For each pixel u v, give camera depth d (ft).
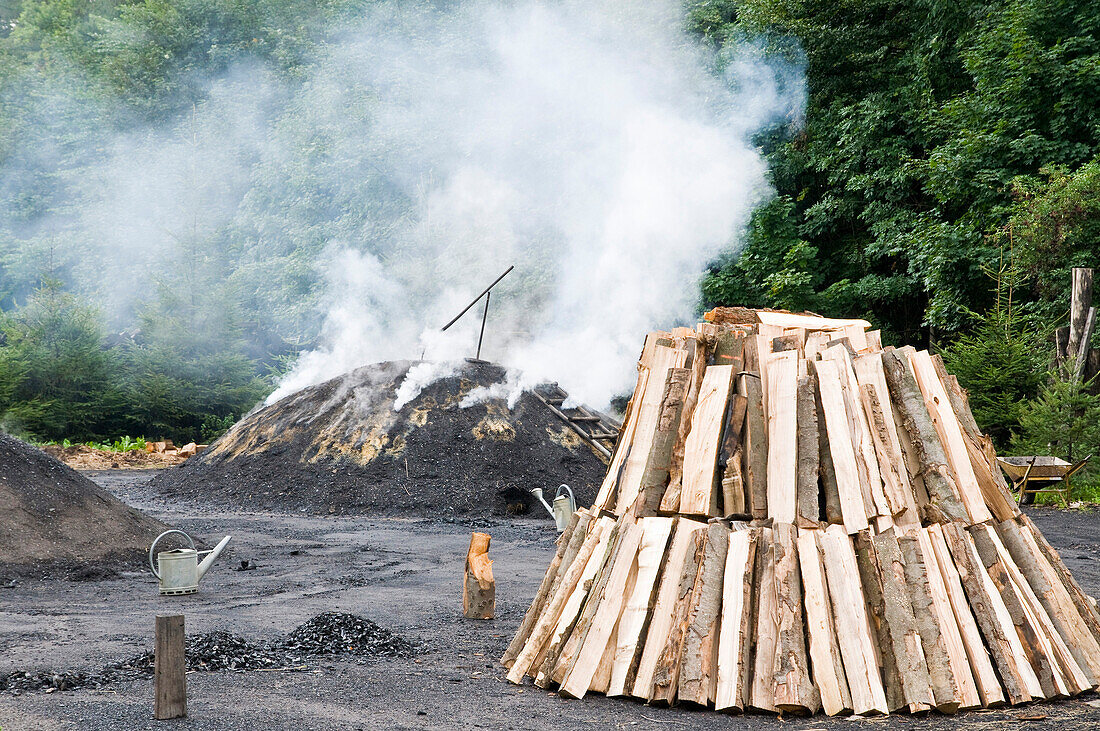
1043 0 75.51
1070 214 62.90
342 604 24.80
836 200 91.04
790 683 14.32
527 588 27.37
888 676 14.74
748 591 15.12
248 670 17.12
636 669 15.37
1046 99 74.95
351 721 14.07
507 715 14.47
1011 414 55.77
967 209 80.18
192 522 43.62
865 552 15.34
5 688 15.47
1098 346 55.83
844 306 89.30
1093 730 13.66
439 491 49.90
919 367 17.67
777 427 16.40
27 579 28.40
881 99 90.33
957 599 15.30
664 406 17.06
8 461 32.91
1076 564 30.68
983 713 14.49
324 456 53.93
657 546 15.94
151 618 22.71
